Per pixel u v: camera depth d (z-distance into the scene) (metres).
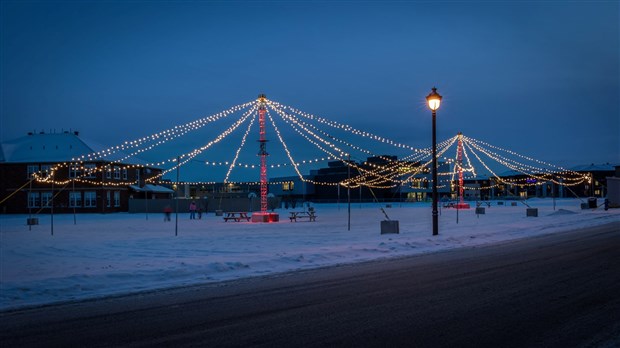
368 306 9.08
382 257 16.09
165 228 33.62
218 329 7.74
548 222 32.59
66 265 15.42
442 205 77.00
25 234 29.38
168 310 9.08
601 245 18.27
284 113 38.06
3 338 7.47
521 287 10.57
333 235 25.30
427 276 12.23
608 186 54.91
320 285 11.30
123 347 6.92
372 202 99.56
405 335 7.20
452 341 6.87
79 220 46.91
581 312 8.34
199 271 13.34
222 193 95.19
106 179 67.69
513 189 133.88
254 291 10.73
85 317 8.65
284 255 15.97
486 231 25.88
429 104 23.44
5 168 68.19
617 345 6.60
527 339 6.91
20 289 10.92
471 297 9.67
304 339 7.11
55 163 67.00
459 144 62.06
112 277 12.36
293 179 110.81
